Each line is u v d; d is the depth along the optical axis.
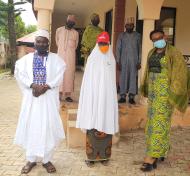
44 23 6.80
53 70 4.62
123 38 7.13
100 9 13.68
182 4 10.06
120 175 4.77
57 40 7.24
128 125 7.10
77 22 19.98
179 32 10.15
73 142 5.90
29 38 26.92
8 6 21.14
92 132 4.96
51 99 4.60
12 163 5.05
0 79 18.25
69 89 7.26
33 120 4.50
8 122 7.64
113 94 4.94
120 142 6.34
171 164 5.27
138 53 7.16
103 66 4.87
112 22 11.24
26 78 4.54
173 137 6.79
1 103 10.16
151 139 4.88
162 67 4.73
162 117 4.79
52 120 4.57
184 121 7.49
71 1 14.36
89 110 4.86
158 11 7.14
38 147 4.49
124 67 7.16
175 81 4.62
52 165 4.79
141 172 4.89
